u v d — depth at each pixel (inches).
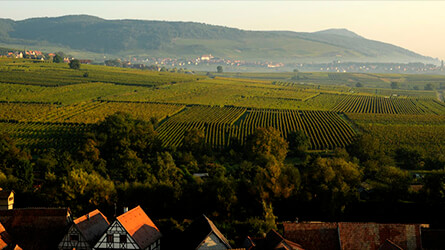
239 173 5570.9
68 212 3137.3
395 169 4559.5
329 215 4141.2
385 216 4089.6
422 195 4291.3
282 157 6525.6
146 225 3115.2
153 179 4736.7
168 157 5634.8
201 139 6963.6
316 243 2753.4
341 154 6545.3
